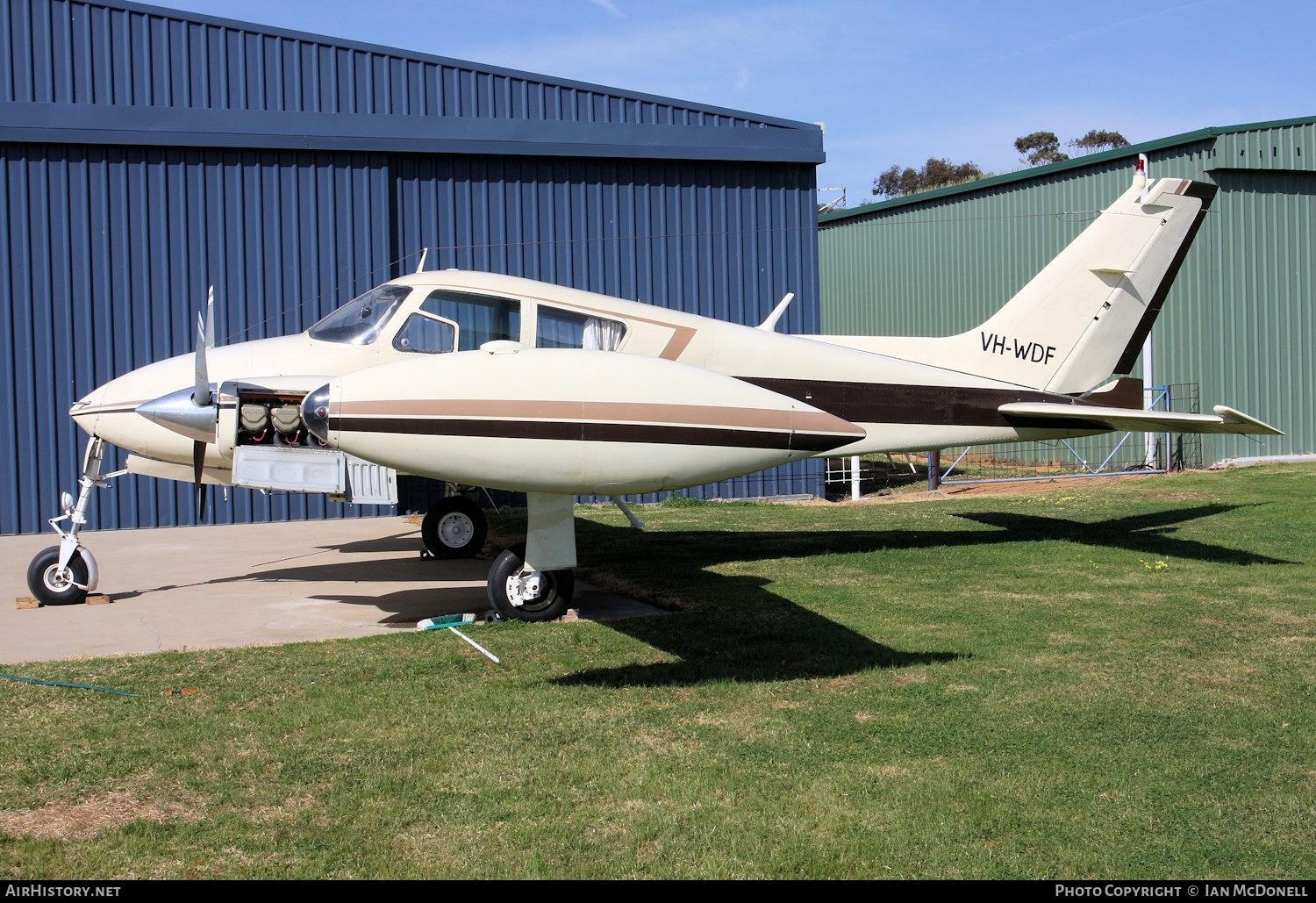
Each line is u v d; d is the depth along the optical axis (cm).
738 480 1498
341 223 1361
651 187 1479
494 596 683
